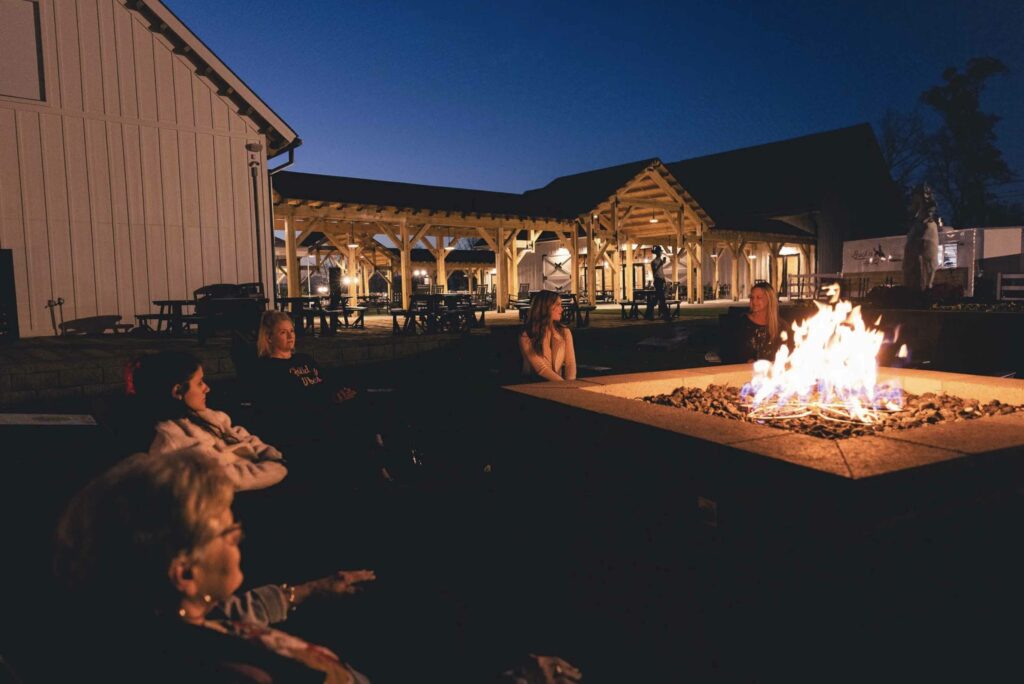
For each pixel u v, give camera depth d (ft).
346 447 14.14
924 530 6.59
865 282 67.46
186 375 9.21
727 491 7.39
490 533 12.16
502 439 11.95
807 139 131.13
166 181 46.80
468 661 8.34
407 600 9.81
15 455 16.17
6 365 27.37
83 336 42.75
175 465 3.73
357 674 4.63
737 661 7.34
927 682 6.55
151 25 45.91
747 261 112.27
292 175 65.62
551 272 108.17
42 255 42.52
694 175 137.28
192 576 3.71
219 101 48.67
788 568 6.71
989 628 6.88
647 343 42.52
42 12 42.19
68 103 43.21
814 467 6.43
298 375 14.74
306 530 12.01
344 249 85.87
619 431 9.00
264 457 9.96
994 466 7.11
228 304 39.45
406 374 32.07
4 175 41.27
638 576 8.72
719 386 13.17
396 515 12.79
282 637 4.23
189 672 3.39
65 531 3.61
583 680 7.87
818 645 6.47
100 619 3.54
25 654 3.64
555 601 9.94
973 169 145.79
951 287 38.75
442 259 85.51
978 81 141.79
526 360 17.10
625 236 97.04
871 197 132.67
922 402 10.96
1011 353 29.68
